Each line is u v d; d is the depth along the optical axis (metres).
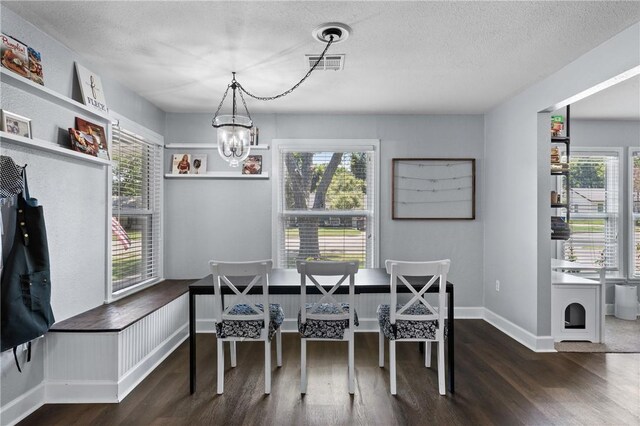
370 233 4.28
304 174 4.27
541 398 2.47
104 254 3.02
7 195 1.96
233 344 3.01
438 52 2.68
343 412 2.31
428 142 4.29
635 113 4.35
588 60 2.69
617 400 2.45
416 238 4.30
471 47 2.60
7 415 2.11
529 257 3.43
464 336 3.71
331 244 4.27
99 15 2.19
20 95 2.17
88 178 2.79
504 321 3.86
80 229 2.71
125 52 2.67
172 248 4.18
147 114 3.75
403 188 4.29
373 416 2.26
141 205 3.73
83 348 2.43
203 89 3.43
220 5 2.08
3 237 2.08
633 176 4.66
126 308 2.93
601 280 3.52
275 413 2.30
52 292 2.45
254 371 2.92
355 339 3.71
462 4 2.07
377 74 3.08
